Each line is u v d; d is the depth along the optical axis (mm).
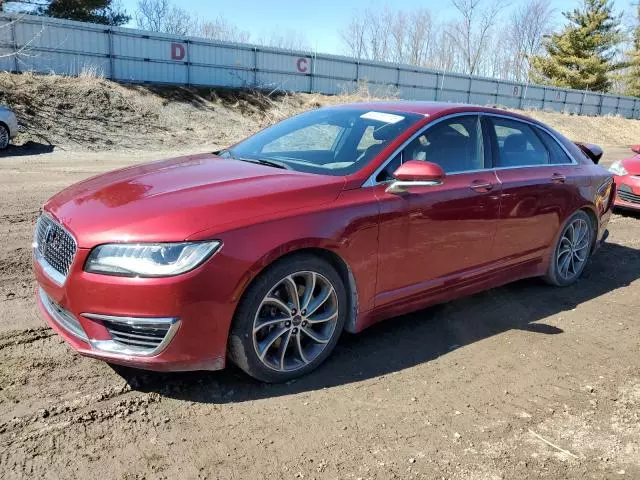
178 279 2707
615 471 2639
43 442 2584
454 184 3895
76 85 18953
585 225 5250
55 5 26031
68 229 2881
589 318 4512
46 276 2994
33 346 3467
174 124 19781
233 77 25266
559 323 4375
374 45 56625
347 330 3545
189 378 3213
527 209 4461
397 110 4137
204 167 3678
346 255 3289
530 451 2746
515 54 61750
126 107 19297
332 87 28562
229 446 2648
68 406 2865
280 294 3148
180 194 3066
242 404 2998
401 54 57062
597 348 3963
